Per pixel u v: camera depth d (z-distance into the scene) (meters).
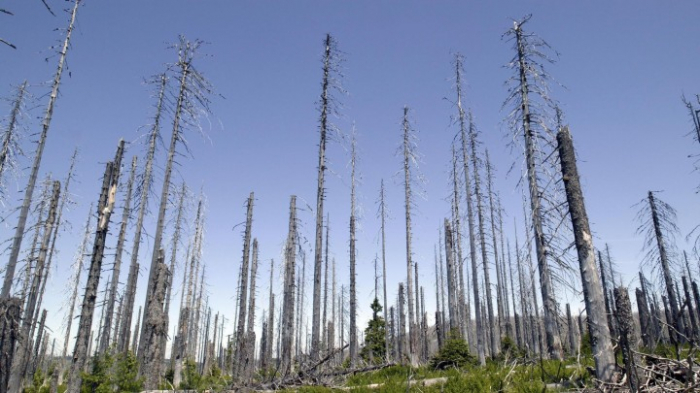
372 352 29.42
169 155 19.78
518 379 10.49
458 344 17.39
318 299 22.97
